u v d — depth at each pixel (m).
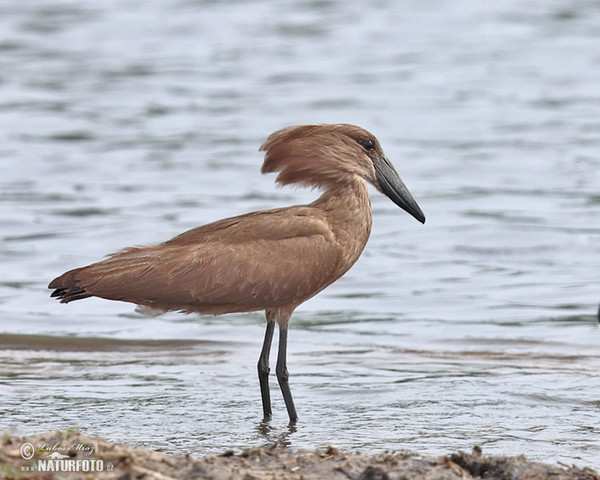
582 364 12.70
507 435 9.91
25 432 9.78
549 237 18.97
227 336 14.15
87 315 15.02
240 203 21.31
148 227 19.55
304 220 10.68
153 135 26.78
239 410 10.79
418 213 11.51
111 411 10.63
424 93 30.81
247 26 39.62
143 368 12.48
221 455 8.49
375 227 19.84
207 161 24.47
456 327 14.54
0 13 41.31
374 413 10.66
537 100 29.98
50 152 25.06
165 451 9.31
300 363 12.77
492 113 28.66
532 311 15.26
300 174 11.17
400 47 36.38
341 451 8.92
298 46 36.75
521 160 24.25
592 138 26.02
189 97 30.70
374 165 11.38
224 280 10.32
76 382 11.78
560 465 8.95
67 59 35.22
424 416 10.55
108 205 21.17
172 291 10.25
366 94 30.70
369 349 13.48
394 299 15.96
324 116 28.39
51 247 18.45
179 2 42.97
